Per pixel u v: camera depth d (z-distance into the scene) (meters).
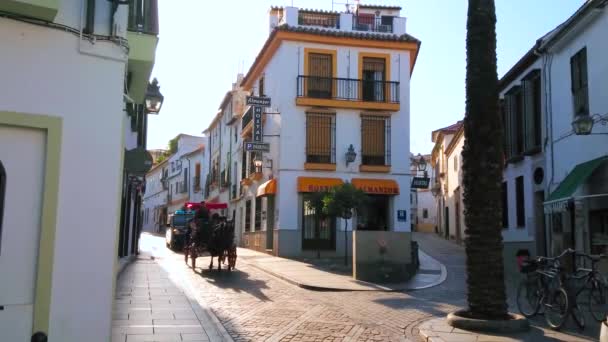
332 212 20.56
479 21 9.83
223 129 45.88
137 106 16.67
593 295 9.62
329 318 10.50
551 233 17.70
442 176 44.06
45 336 5.86
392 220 26.33
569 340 8.38
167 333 8.77
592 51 15.27
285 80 26.20
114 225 6.59
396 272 16.64
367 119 26.83
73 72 6.43
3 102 6.00
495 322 8.82
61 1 6.39
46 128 6.21
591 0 14.41
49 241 6.10
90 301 6.35
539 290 10.48
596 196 14.00
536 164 19.36
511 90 21.31
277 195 25.94
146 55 8.86
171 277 16.77
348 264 21.92
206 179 54.12
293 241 25.56
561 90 17.33
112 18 6.72
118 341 8.15
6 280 5.88
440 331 8.86
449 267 21.27
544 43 17.80
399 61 27.45
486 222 9.41
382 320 10.36
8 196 5.98
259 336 8.84
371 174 26.47
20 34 6.14
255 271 19.77
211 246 19.23
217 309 11.38
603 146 14.66
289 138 26.00
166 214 69.56
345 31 27.14
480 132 9.61
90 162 6.47
